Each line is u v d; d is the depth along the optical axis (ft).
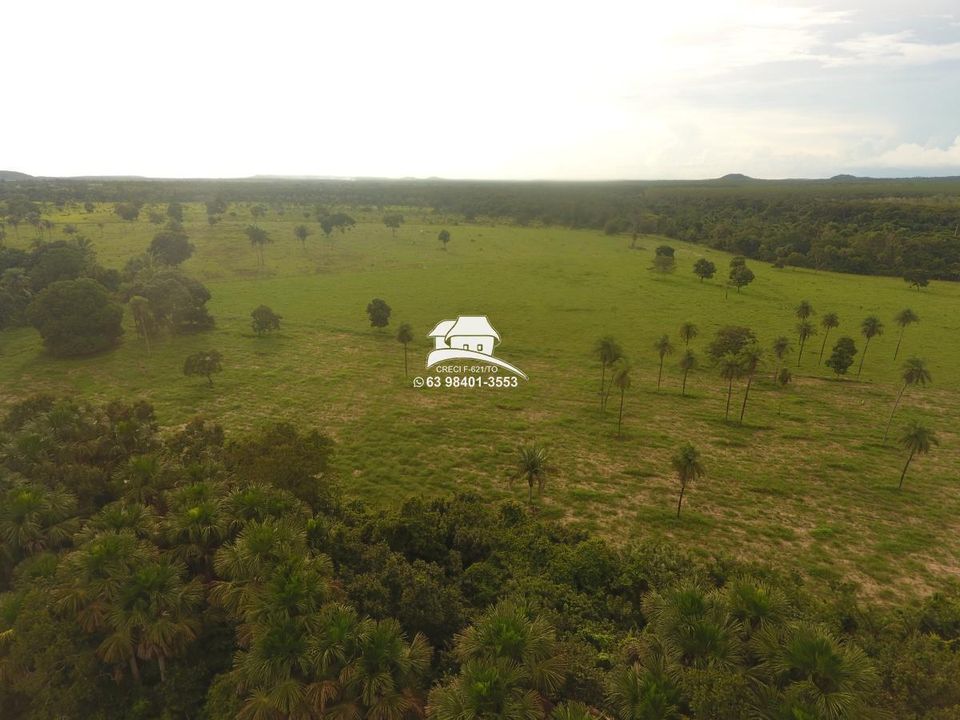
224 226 603.67
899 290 430.20
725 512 150.51
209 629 88.22
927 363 278.46
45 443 125.39
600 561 108.27
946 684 69.41
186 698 80.64
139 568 83.25
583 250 563.07
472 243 580.71
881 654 80.12
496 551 114.32
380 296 385.50
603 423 207.51
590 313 359.46
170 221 543.80
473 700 62.85
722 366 206.90
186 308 292.81
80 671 79.20
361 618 86.38
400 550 113.70
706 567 114.52
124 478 115.14
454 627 91.71
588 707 67.21
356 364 263.70
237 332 302.45
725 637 70.28
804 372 269.64
